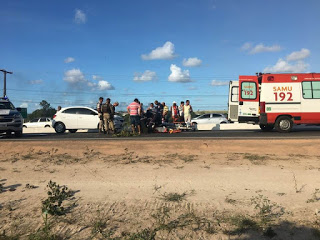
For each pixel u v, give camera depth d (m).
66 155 7.73
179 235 3.40
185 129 15.08
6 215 4.05
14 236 3.43
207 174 5.77
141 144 8.22
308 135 11.14
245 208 4.14
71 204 4.43
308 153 7.45
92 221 3.81
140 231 3.48
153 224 3.68
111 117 13.25
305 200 4.40
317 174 5.64
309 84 12.39
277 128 12.59
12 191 5.07
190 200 4.48
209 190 4.92
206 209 4.12
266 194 4.69
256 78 13.28
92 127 16.30
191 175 5.73
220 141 8.34
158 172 5.98
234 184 5.19
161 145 8.09
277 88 12.52
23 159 7.41
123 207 4.27
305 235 3.34
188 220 3.78
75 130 17.70
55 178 5.79
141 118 13.45
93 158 7.32
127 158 7.23
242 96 13.34
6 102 13.39
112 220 3.82
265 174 5.70
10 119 12.39
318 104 12.30
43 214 4.01
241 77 13.43
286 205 4.21
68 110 16.67
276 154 7.42
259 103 13.01
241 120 13.38
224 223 3.67
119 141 8.70
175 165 6.48
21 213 4.11
